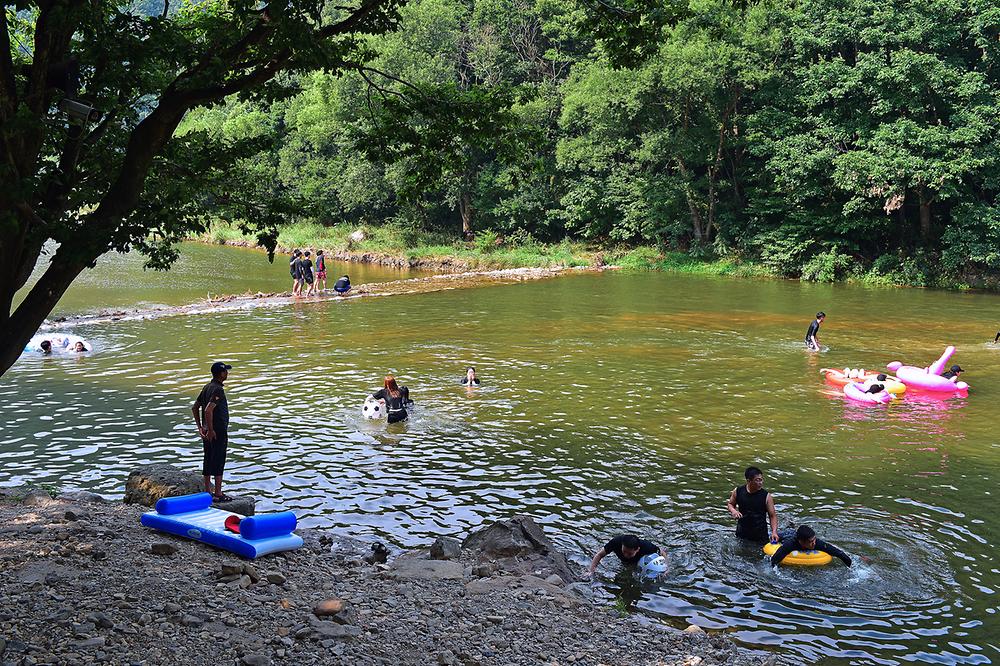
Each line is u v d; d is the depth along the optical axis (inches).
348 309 1322.6
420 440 603.2
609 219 2380.7
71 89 315.9
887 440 614.2
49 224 281.0
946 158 1647.4
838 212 1918.1
